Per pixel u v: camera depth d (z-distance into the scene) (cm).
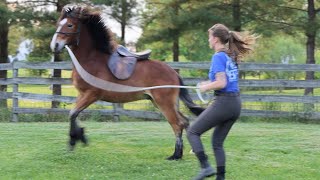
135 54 746
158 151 777
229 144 836
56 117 1291
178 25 1589
